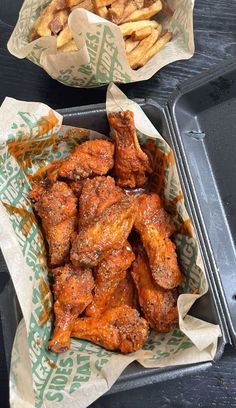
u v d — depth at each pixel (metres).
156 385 0.41
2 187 0.38
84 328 0.38
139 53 0.45
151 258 0.39
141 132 0.41
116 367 0.35
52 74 0.44
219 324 0.37
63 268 0.39
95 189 0.40
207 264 0.39
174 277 0.39
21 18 0.45
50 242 0.40
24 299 0.36
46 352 0.37
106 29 0.40
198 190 0.44
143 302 0.39
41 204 0.40
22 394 0.35
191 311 0.39
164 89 0.47
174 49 0.46
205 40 0.49
